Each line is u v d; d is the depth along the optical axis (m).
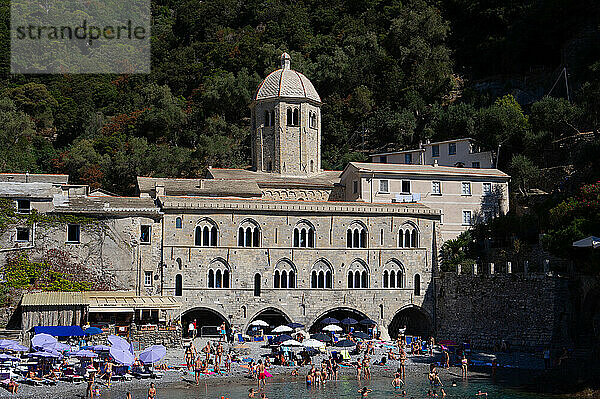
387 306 111.62
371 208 112.00
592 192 95.81
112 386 75.19
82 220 99.00
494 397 71.44
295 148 131.12
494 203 127.69
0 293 93.00
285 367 89.19
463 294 107.69
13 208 96.38
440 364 91.69
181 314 102.25
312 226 109.62
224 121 199.75
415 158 153.00
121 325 94.31
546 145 148.00
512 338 98.50
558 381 77.25
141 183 119.44
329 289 109.25
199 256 103.81
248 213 106.62
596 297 91.12
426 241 114.81
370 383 80.06
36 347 76.38
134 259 100.88
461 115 170.12
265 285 106.56
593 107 141.50
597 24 183.50
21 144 189.00
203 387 76.38
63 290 96.75
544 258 104.50
